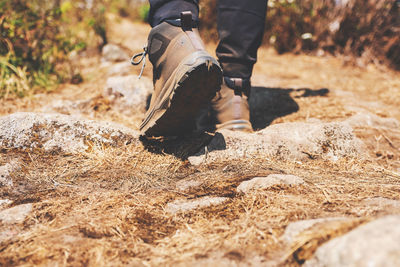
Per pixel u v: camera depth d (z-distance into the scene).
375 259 0.60
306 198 1.05
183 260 0.79
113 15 5.98
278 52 4.52
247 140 1.45
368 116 2.00
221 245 0.84
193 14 1.28
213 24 4.95
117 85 2.22
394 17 3.99
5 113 1.97
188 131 1.47
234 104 1.58
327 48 4.37
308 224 0.83
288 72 3.49
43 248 0.85
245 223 0.92
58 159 1.35
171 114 1.28
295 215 0.93
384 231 0.65
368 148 1.68
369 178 1.25
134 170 1.31
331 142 1.55
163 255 0.82
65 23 3.42
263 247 0.82
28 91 2.41
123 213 1.02
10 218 0.98
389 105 2.51
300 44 4.42
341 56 4.13
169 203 1.07
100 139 1.45
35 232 0.92
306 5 4.45
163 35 1.25
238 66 1.56
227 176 1.24
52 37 2.92
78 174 1.27
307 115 2.04
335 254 0.66
